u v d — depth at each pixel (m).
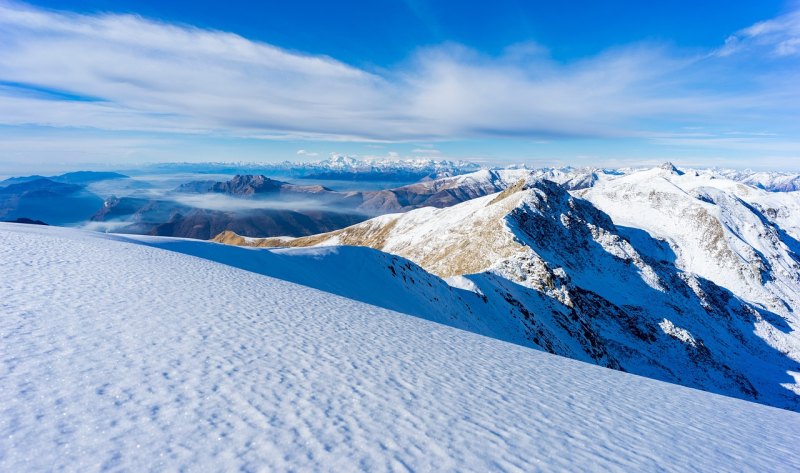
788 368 125.00
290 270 41.31
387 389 8.77
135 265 19.12
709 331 128.00
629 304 122.25
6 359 7.03
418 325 18.62
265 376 8.20
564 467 6.52
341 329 14.19
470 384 10.28
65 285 13.19
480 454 6.48
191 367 8.02
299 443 5.84
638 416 9.91
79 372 7.01
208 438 5.59
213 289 16.89
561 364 15.16
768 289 189.75
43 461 4.61
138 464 4.81
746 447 8.86
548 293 93.00
